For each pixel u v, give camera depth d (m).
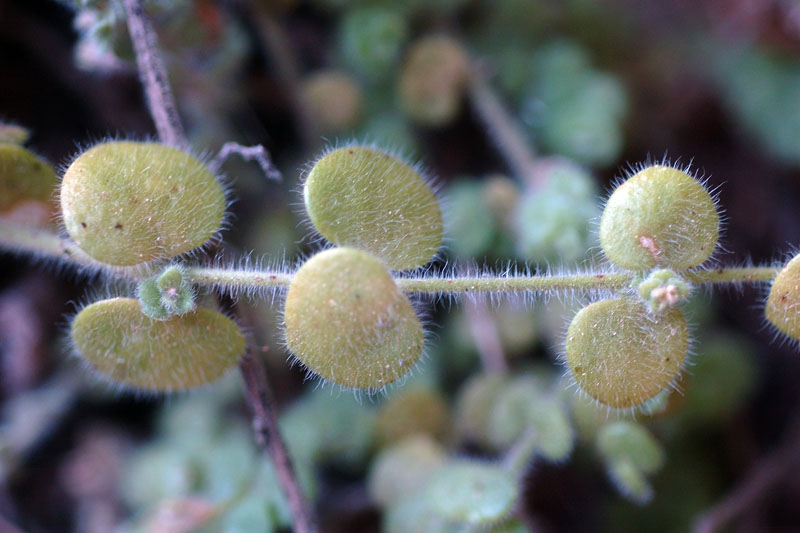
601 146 0.19
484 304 0.19
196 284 0.16
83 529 0.20
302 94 0.20
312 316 0.15
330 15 0.20
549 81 0.20
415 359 0.15
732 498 0.19
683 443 0.20
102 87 0.20
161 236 0.16
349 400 0.19
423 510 0.18
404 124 0.20
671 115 0.22
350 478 0.19
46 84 0.20
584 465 0.20
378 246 0.16
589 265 0.18
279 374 0.19
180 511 0.18
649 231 0.16
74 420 0.20
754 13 0.21
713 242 0.16
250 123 0.20
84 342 0.16
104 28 0.17
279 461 0.17
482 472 0.17
